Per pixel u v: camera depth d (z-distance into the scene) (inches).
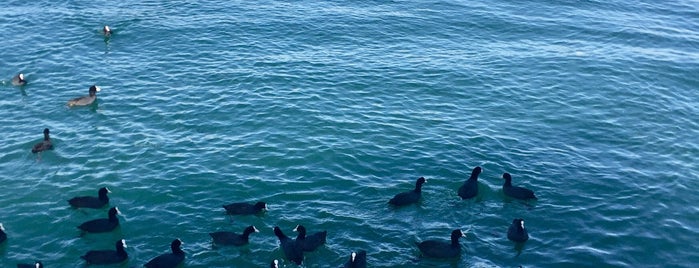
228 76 1951.3
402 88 1940.2
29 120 1702.8
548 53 2273.6
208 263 1197.1
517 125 1771.7
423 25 2460.6
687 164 1610.5
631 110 1902.1
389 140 1640.0
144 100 1802.4
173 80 1923.0
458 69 2094.0
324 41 2256.4
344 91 1894.7
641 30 2554.1
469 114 1814.7
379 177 1482.5
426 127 1720.0
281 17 2432.3
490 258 1237.1
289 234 1282.0
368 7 2598.4
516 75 2081.7
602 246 1285.7
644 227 1349.7
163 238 1263.5
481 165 1552.7
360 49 2210.9
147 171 1475.1
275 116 1727.4
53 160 1515.7
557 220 1357.0
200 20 2369.6
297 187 1432.1
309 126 1684.3
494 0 2778.1
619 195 1456.7
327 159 1540.4
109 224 1274.6
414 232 1298.0
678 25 2640.3
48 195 1389.0
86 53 2090.3
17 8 2415.1
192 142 1598.2
